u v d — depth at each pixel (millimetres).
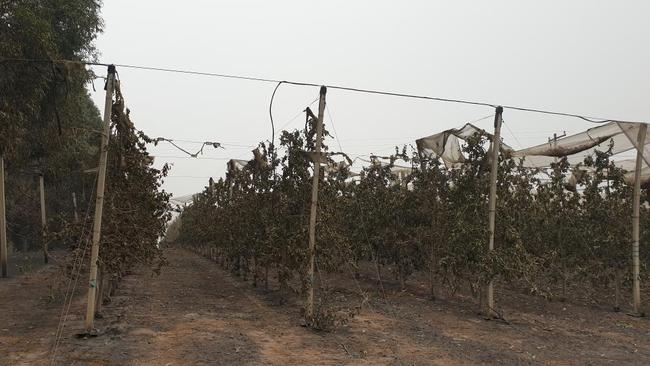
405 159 13844
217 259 23438
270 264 12125
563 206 12445
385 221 13672
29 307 10297
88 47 13883
